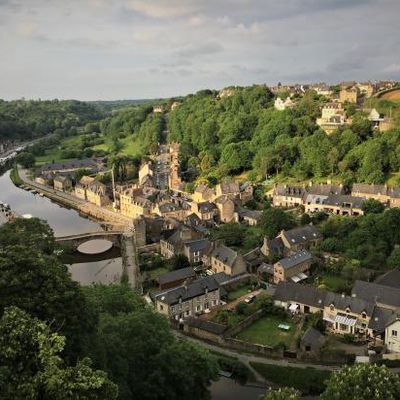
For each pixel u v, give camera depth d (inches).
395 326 3745.1
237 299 4832.7
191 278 5187.0
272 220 6176.2
